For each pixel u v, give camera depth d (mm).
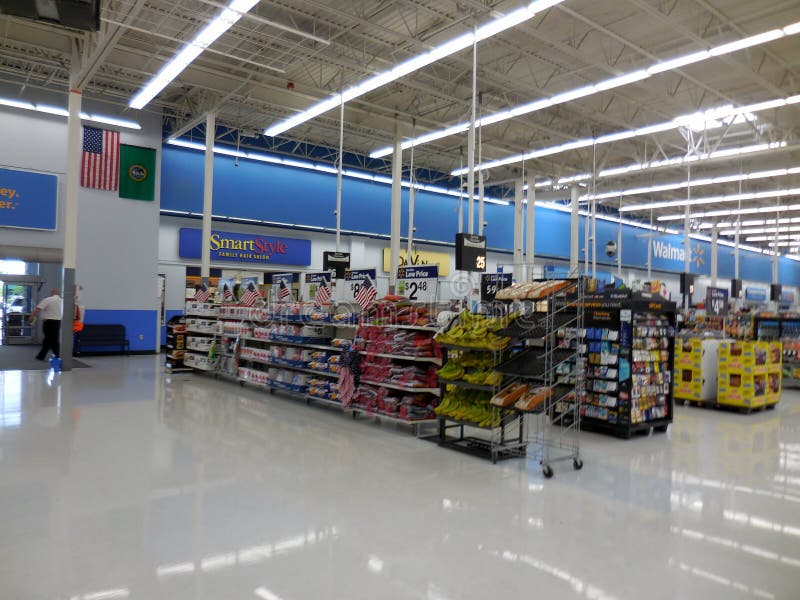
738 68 10711
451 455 5766
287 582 2998
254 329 9883
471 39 9062
